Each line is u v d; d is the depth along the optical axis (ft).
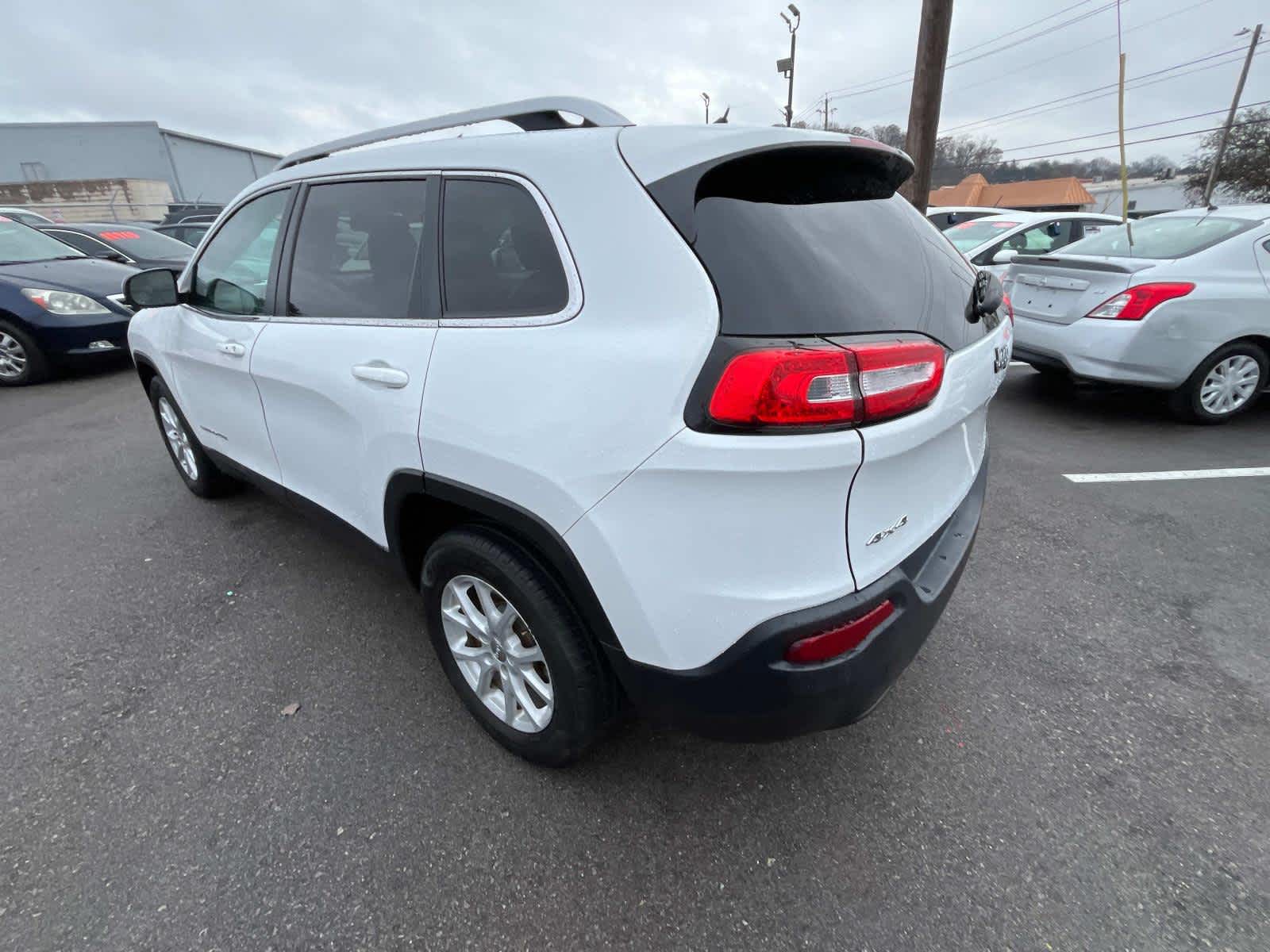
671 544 4.79
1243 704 7.48
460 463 5.82
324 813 6.24
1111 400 18.56
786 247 4.85
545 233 5.41
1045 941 5.15
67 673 8.10
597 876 5.69
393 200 6.69
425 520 7.09
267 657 8.39
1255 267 14.94
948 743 7.01
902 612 5.20
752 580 4.70
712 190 4.90
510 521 5.61
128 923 5.30
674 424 4.57
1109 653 8.32
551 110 6.18
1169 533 11.09
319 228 7.59
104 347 22.72
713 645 4.91
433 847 5.92
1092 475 13.42
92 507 12.56
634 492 4.81
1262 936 5.16
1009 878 5.63
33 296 21.50
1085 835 6.00
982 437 7.41
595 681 5.87
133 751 6.95
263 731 7.22
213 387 9.81
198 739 7.11
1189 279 14.66
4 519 12.14
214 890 5.56
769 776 6.65
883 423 4.69
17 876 5.66
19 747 7.00
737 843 5.97
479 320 5.81
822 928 5.27
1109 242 17.60
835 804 6.34
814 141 5.26
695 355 4.51
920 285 5.74
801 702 4.90
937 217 37.76
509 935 5.24
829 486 4.57
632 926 5.31
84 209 98.27
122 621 9.09
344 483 7.66
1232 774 6.59
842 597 4.83
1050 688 7.76
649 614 5.04
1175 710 7.41
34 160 117.39
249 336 8.49
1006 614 9.09
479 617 6.69
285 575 10.18
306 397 7.66
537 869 5.74
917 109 24.66
